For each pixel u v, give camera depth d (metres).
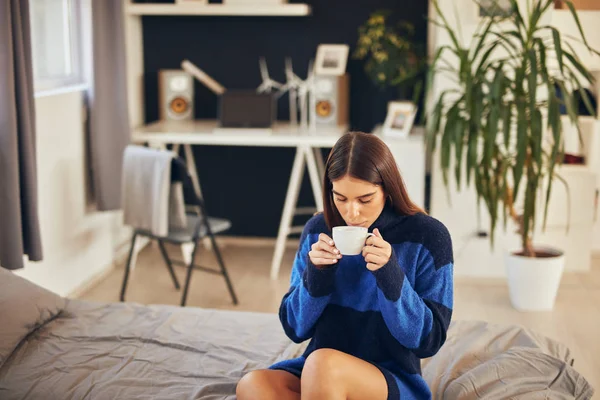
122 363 2.42
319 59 4.66
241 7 4.49
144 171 3.67
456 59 4.11
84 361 2.43
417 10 4.68
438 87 4.16
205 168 5.07
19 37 3.07
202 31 4.90
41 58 3.80
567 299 4.01
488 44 3.79
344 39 4.78
